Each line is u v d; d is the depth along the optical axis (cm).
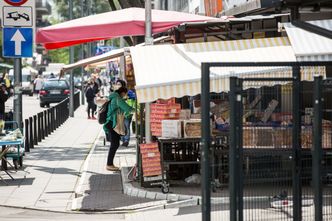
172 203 1505
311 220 1145
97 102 2873
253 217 1123
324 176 1139
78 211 1501
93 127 3944
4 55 2152
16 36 2147
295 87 1075
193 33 1923
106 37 1852
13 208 1549
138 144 1811
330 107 1145
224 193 1488
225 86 1427
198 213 1422
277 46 1620
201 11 3234
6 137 1984
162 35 2281
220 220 1258
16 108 2258
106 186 1792
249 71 1345
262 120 1098
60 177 1977
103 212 1485
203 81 1019
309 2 1078
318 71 1270
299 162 1091
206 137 1022
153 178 1670
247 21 1833
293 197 1093
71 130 3741
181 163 1633
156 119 1686
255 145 1098
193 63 1544
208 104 1020
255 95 1095
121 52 2011
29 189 1777
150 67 1527
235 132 1028
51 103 6178
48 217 1441
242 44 1639
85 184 1827
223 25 1892
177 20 1844
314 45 1514
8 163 2147
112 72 4591
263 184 1113
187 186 1688
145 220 1377
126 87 2042
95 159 2375
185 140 1623
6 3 2133
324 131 1137
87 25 1823
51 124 3584
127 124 2773
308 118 1153
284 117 1096
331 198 1159
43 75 8900
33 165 2231
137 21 1820
